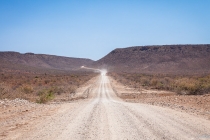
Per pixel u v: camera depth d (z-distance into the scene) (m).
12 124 10.91
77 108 16.61
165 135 8.84
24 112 14.40
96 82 66.00
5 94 22.58
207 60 187.88
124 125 10.62
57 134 9.09
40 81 61.72
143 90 42.09
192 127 10.12
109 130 9.71
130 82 62.03
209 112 14.77
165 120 11.70
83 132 9.40
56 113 14.15
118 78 84.62
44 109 15.91
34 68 174.12
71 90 40.91
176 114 13.60
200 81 35.41
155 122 11.21
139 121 11.48
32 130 9.73
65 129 9.89
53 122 11.33
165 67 195.12
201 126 10.32
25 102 19.48
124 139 8.41
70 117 12.70
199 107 17.45
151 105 19.08
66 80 67.38
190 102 20.09
